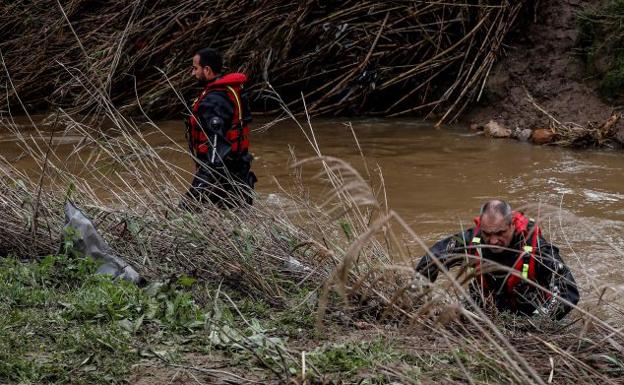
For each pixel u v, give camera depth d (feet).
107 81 48.21
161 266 20.42
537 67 51.34
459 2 53.72
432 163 41.29
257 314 18.12
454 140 46.80
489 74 52.26
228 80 26.96
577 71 50.31
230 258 19.94
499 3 54.08
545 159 42.16
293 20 53.26
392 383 14.35
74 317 16.76
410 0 53.01
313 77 55.77
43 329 16.08
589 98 49.08
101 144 23.30
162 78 53.78
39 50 57.11
